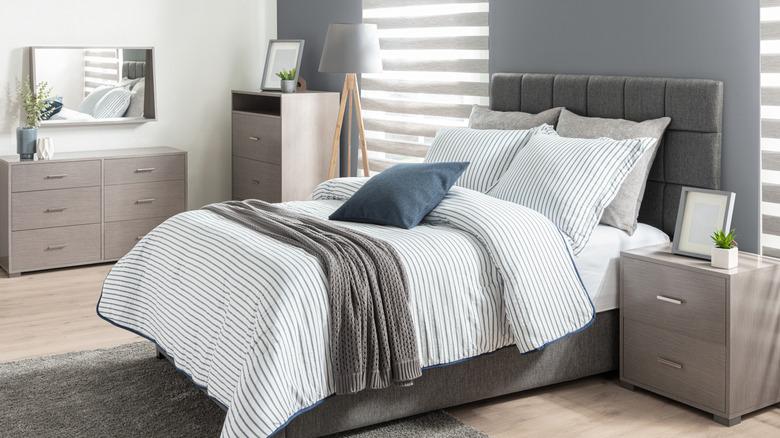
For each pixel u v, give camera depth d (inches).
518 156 150.3
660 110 148.6
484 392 129.1
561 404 132.2
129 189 223.6
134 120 237.8
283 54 244.2
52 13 224.4
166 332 130.3
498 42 184.2
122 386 137.7
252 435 101.3
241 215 141.9
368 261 115.5
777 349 128.5
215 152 256.2
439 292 119.7
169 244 138.4
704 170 142.9
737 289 121.5
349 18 232.4
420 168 139.6
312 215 144.9
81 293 194.7
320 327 109.7
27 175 207.2
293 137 227.5
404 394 121.3
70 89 226.8
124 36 236.4
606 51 160.4
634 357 136.6
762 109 136.1
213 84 253.3
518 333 123.1
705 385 125.8
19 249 208.4
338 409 115.6
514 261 124.1
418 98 211.3
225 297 116.1
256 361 103.7
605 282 138.6
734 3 138.6
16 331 166.4
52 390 135.6
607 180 138.2
